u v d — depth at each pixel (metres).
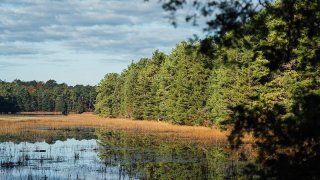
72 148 41.28
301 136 7.41
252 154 29.00
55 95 179.25
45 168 28.81
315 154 7.65
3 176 25.59
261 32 9.06
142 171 27.14
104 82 121.56
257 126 8.21
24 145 43.62
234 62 9.38
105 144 44.97
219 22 7.58
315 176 7.55
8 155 35.38
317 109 7.29
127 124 79.19
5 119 93.44
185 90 67.81
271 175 7.92
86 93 183.00
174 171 26.72
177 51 81.06
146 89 91.81
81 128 70.94
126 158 33.47
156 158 33.03
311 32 8.92
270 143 8.05
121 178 24.95
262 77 43.72
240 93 43.12
